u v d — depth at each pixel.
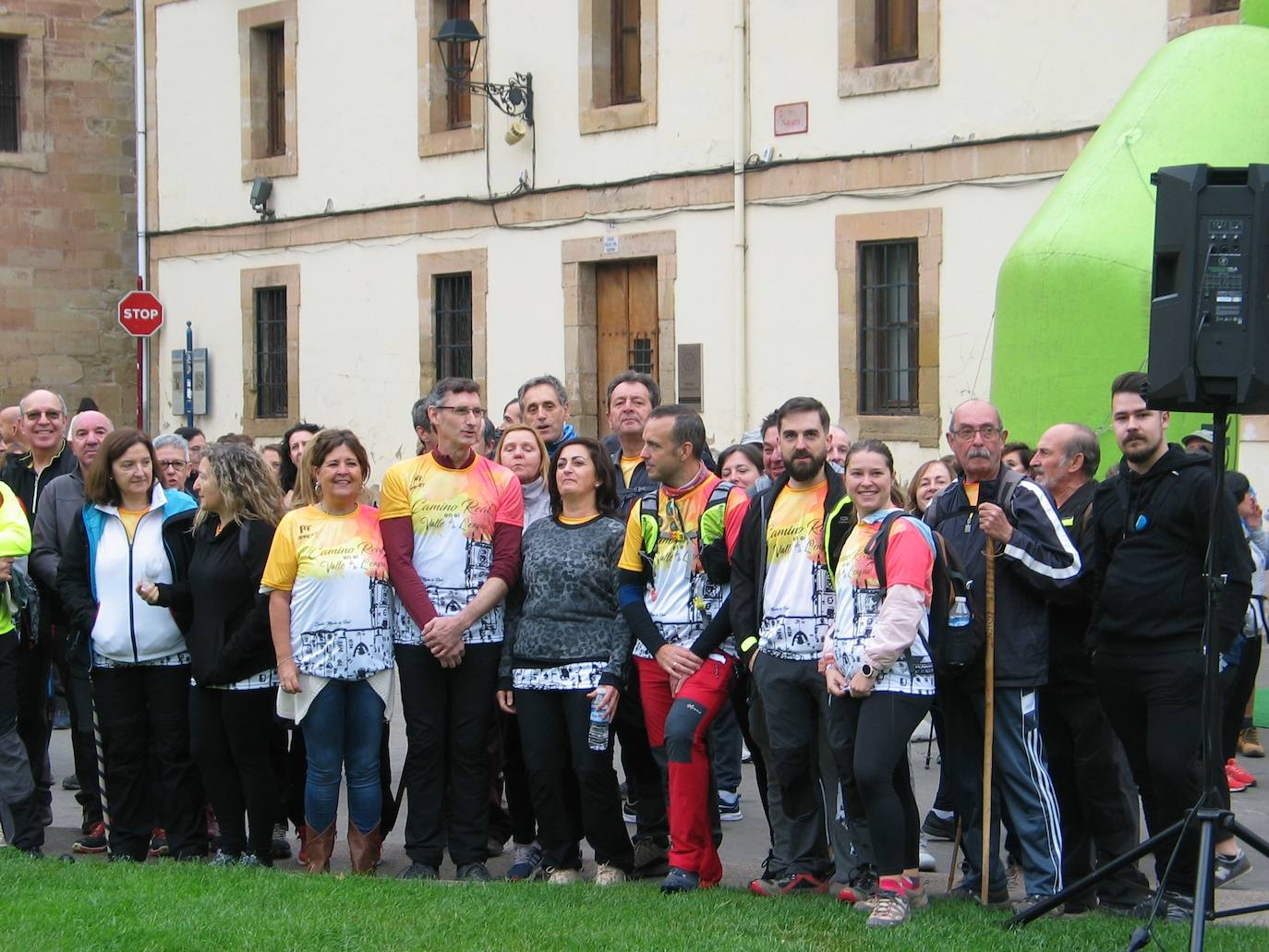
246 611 6.96
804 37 14.88
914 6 14.49
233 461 7.00
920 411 14.27
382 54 18.41
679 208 15.84
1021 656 6.10
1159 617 5.82
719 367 15.62
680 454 6.57
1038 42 13.48
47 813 8.20
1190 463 5.86
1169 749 5.79
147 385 21.22
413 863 6.93
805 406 6.33
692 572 6.54
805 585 6.29
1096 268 9.59
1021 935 5.56
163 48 20.86
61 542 7.88
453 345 18.17
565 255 16.84
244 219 20.03
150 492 7.34
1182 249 5.45
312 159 19.23
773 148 15.13
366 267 18.80
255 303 20.11
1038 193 13.53
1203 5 12.66
